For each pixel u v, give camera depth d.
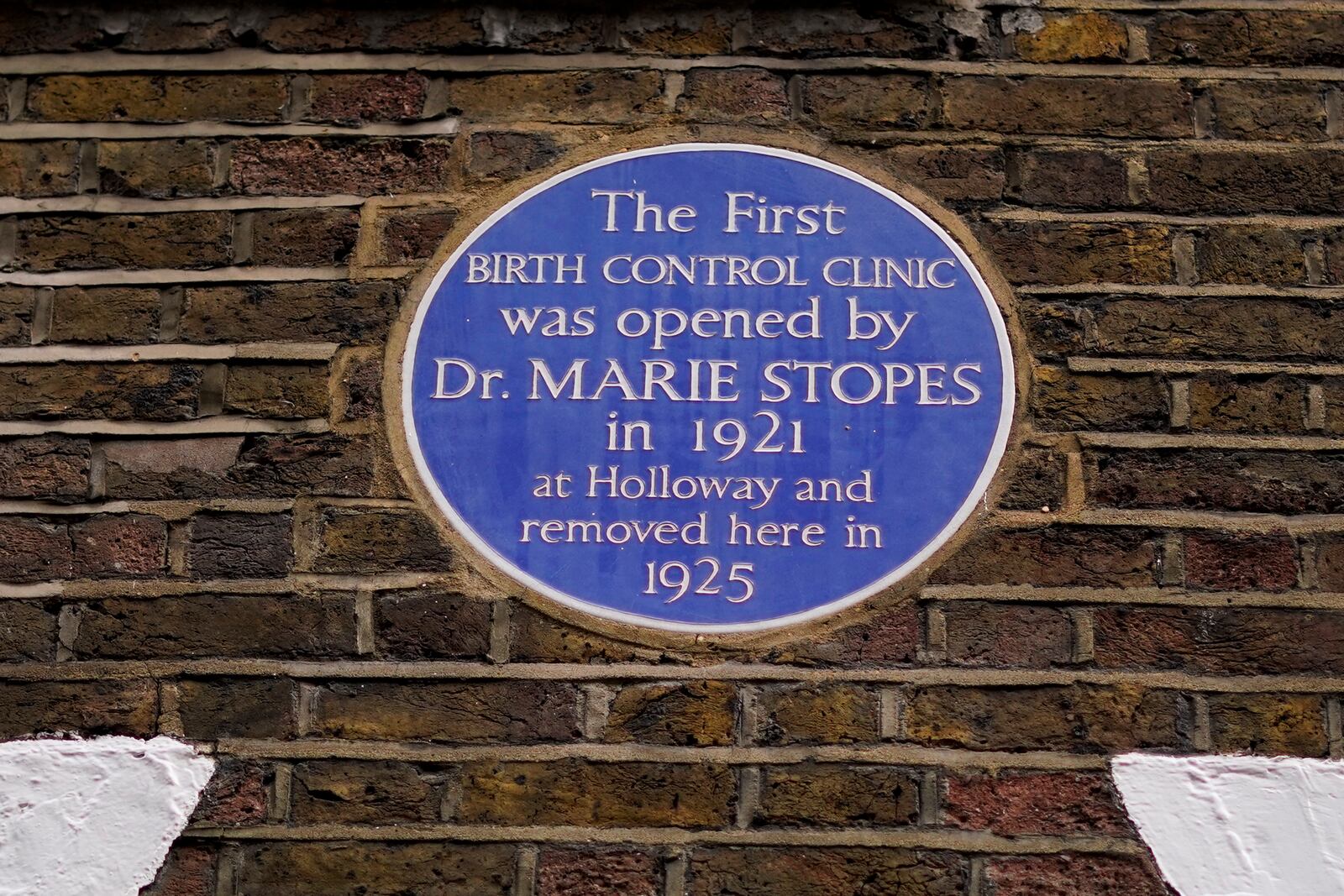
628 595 2.12
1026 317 2.23
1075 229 2.27
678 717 2.08
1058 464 2.17
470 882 2.03
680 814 2.05
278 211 2.30
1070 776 2.06
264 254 2.28
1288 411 2.19
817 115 2.32
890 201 2.28
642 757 2.07
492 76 2.35
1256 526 2.15
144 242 2.29
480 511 2.16
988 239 2.26
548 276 2.26
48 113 2.35
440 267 2.27
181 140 2.34
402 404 2.21
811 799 2.05
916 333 2.22
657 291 2.24
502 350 2.23
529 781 2.07
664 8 2.37
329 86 2.35
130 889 2.04
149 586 2.16
